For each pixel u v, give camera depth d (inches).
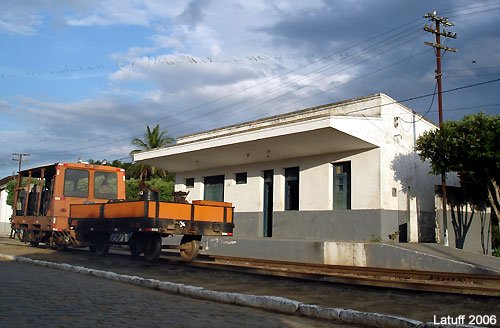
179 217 593.0
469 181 759.7
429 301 363.9
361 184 807.7
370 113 817.5
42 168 820.0
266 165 984.9
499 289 393.1
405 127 841.5
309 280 463.8
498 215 717.9
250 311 322.3
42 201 812.6
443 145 716.0
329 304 353.1
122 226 608.4
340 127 744.3
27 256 673.6
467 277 497.4
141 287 415.8
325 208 855.7
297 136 805.9
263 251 840.9
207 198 1152.8
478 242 885.8
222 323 278.4
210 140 960.3
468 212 882.8
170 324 269.4
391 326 271.0
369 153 802.2
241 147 924.0
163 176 1950.1
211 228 622.2
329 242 759.1
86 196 776.3
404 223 812.6
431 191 874.8
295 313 312.5
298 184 927.0
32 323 258.8
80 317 278.7
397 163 815.7
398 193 809.5
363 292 402.3
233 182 1066.1
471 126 699.4
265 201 999.0
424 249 696.4
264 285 442.6
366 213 791.1
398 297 380.5
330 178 860.6
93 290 385.1
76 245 721.6
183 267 572.7
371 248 710.5
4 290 366.9
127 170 2005.4
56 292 366.9
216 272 527.5
